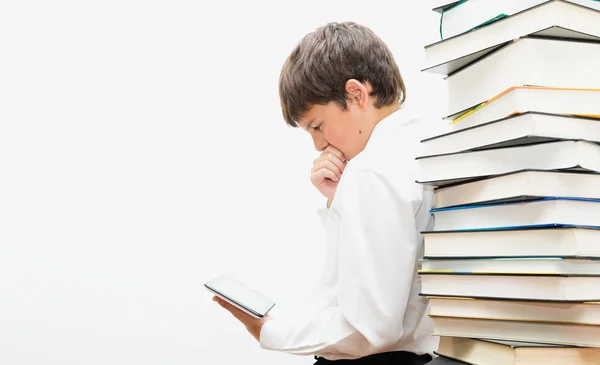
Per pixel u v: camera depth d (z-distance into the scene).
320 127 1.14
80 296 1.75
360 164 1.01
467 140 0.81
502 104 0.77
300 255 1.81
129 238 1.79
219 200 1.83
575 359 0.71
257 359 1.78
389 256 0.96
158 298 1.78
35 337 1.72
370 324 0.95
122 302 1.76
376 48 1.13
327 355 1.05
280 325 1.06
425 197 1.02
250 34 1.87
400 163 1.00
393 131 1.05
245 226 1.82
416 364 1.04
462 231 0.80
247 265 1.81
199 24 1.87
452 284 0.81
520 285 0.74
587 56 0.76
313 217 1.82
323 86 1.08
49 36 1.81
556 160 0.73
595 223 0.74
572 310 0.71
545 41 0.75
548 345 0.72
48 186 1.77
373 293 0.95
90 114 1.81
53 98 1.79
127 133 1.82
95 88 1.82
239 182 1.84
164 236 1.80
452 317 0.81
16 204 1.75
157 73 1.84
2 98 1.77
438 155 0.83
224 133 1.85
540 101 0.74
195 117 1.85
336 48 1.09
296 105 1.12
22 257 1.74
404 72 1.81
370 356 1.05
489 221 0.79
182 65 1.85
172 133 1.83
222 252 1.81
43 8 1.81
